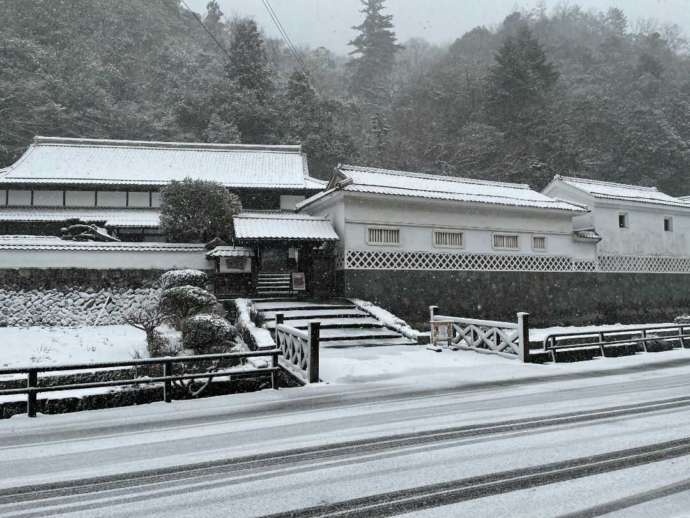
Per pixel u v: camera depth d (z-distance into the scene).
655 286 26.23
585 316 23.38
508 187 25.44
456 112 56.91
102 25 59.28
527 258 22.09
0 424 7.07
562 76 61.97
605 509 3.76
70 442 5.93
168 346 13.08
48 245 17.48
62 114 42.50
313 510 3.80
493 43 74.38
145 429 6.53
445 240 20.38
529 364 11.59
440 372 10.50
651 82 56.75
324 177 46.44
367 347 13.59
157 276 18.39
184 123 48.38
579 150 45.97
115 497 4.13
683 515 3.64
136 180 28.09
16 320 16.78
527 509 3.77
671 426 6.18
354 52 72.38
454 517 3.64
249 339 12.77
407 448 5.36
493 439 5.67
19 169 27.66
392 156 51.31
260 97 48.78
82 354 14.66
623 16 84.00
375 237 18.98
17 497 4.16
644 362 12.48
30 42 46.72
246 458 5.11
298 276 19.61
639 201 25.73
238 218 18.62
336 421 6.62
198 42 68.38
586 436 5.76
